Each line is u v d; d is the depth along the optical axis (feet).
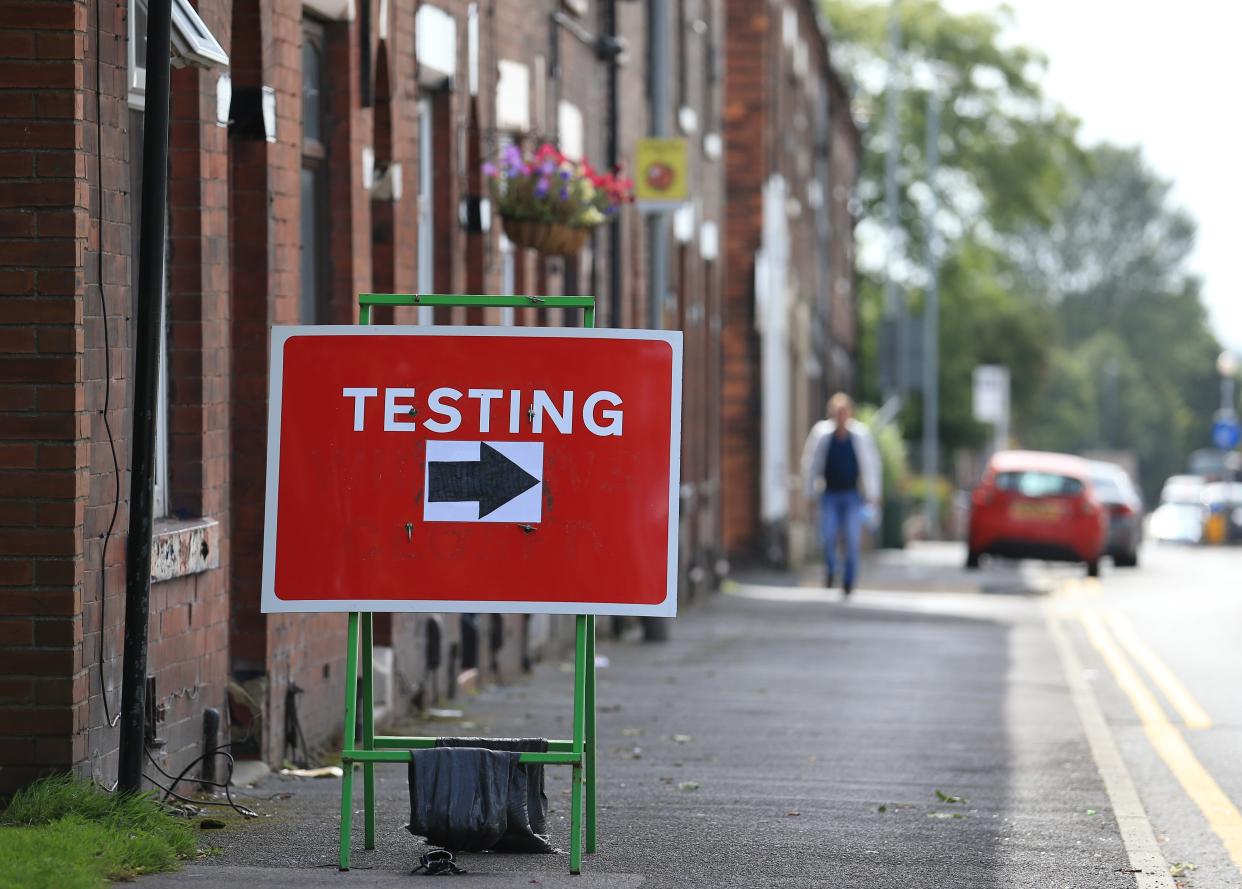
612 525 68.90
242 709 91.30
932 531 531.91
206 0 84.89
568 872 69.41
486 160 136.36
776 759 103.60
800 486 374.63
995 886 71.77
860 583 276.62
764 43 312.29
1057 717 123.13
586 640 69.36
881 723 119.34
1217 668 158.40
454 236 129.80
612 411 69.31
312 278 105.50
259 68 91.76
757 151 311.06
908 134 574.15
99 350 75.20
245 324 93.56
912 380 426.92
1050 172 581.12
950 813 87.35
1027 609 227.81
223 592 89.15
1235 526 601.21
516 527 69.00
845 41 581.53
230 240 93.20
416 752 69.82
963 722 120.16
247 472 93.86
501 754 70.13
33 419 72.64
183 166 84.64
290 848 73.36
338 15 104.68
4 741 72.74
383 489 69.21
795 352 371.35
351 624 69.00
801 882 70.90
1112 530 351.46
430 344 69.77
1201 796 95.96
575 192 135.44
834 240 474.49
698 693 134.92
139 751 73.26
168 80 72.23
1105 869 75.25
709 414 266.16
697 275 252.62
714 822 83.25
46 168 72.69
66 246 72.69
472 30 132.67
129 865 66.49
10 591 72.64
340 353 69.82
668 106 182.19
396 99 115.03
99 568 75.25
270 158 93.35
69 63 72.64
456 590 68.74
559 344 69.62
